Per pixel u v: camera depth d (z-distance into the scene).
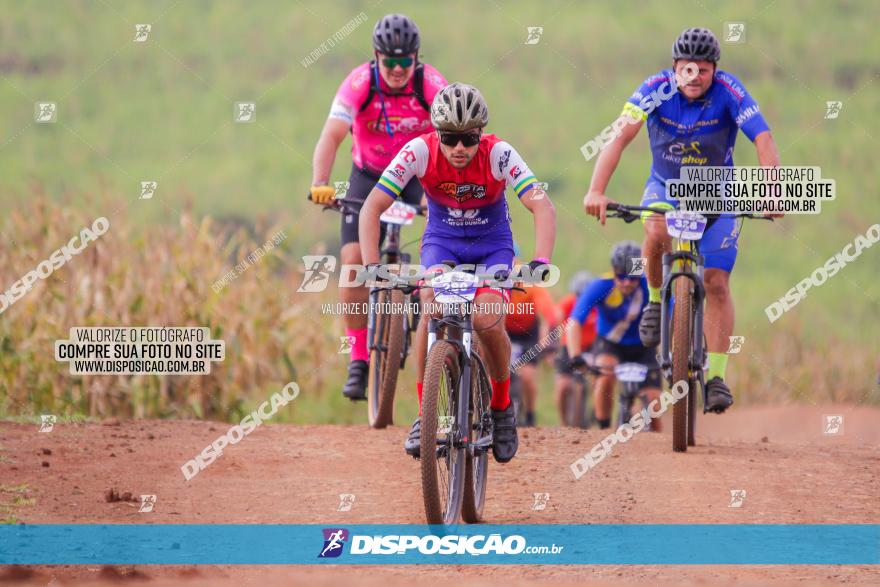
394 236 15.38
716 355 14.83
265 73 63.25
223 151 49.94
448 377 9.95
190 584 8.58
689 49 14.25
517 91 65.00
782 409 24.62
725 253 14.84
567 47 70.69
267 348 21.61
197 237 21.27
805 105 55.72
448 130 10.05
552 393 27.22
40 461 12.94
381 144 15.75
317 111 58.72
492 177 10.67
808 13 67.56
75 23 60.81
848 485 12.50
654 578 8.82
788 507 11.35
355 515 10.84
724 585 8.62
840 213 42.72
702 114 14.70
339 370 22.42
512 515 11.02
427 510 9.45
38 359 19.11
